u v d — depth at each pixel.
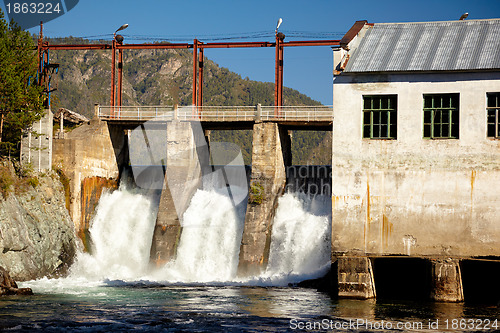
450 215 44.44
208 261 67.38
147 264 69.62
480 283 46.28
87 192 70.69
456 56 46.34
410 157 45.41
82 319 37.94
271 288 54.59
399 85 46.03
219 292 51.31
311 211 68.00
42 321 37.16
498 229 43.56
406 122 45.69
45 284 55.44
